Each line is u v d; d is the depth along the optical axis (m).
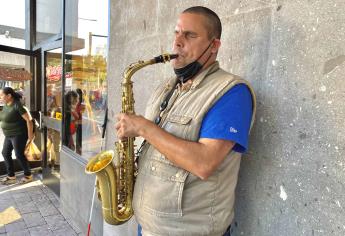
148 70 2.35
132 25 2.54
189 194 1.28
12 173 4.93
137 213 1.42
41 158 4.98
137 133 1.29
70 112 3.78
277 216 1.40
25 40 5.22
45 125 4.71
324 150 1.21
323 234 1.22
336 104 1.17
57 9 4.36
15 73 4.88
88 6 3.42
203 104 1.26
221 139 1.18
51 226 3.49
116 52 2.77
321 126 1.22
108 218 1.63
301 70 1.29
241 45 1.58
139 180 1.42
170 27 2.12
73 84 3.78
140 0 2.43
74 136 3.69
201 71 1.39
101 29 3.17
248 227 1.55
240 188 1.59
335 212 1.18
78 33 3.69
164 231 1.32
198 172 1.18
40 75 5.07
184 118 1.29
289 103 1.34
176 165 1.28
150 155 1.38
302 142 1.29
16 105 4.71
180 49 1.39
